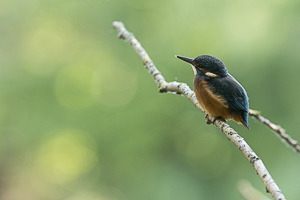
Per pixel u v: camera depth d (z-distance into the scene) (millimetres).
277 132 6188
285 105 12914
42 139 18047
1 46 17922
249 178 14781
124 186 15875
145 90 15633
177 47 14352
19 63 17656
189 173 15453
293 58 12492
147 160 15766
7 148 18766
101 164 16281
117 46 16453
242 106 6211
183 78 14297
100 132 15977
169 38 14547
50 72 17266
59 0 17344
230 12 13258
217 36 13414
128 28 15430
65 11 17172
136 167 15875
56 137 17875
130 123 15641
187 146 15680
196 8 14023
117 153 15875
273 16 12633
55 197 21312
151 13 15094
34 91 16922
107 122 15914
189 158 15664
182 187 15008
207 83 6266
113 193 16938
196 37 13828
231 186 15109
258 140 13930
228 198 14938
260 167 3770
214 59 6516
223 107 6199
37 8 17766
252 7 12977
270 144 13844
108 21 16391
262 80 12750
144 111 15531
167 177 15234
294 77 12578
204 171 15469
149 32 15062
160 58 14617
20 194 22734
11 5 18062
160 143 15742
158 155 15805
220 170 15422
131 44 6754
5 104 16641
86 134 16250
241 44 12719
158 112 15461
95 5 16641
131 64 16125
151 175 15453
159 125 15539
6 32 18125
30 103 16719
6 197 21969
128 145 15703
